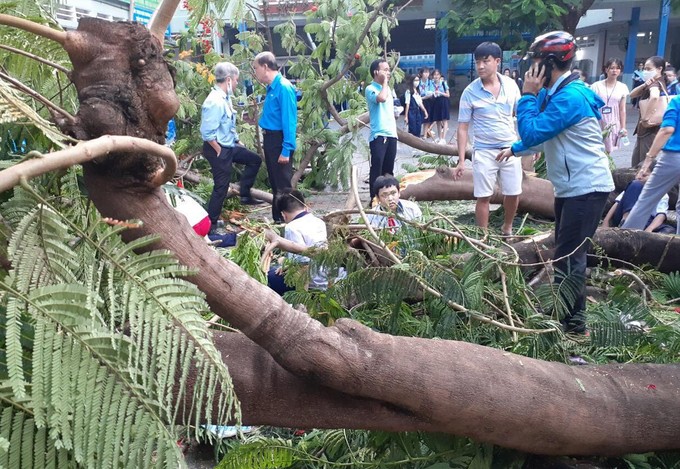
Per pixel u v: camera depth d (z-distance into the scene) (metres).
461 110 5.43
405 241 3.17
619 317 2.68
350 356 1.64
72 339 1.00
